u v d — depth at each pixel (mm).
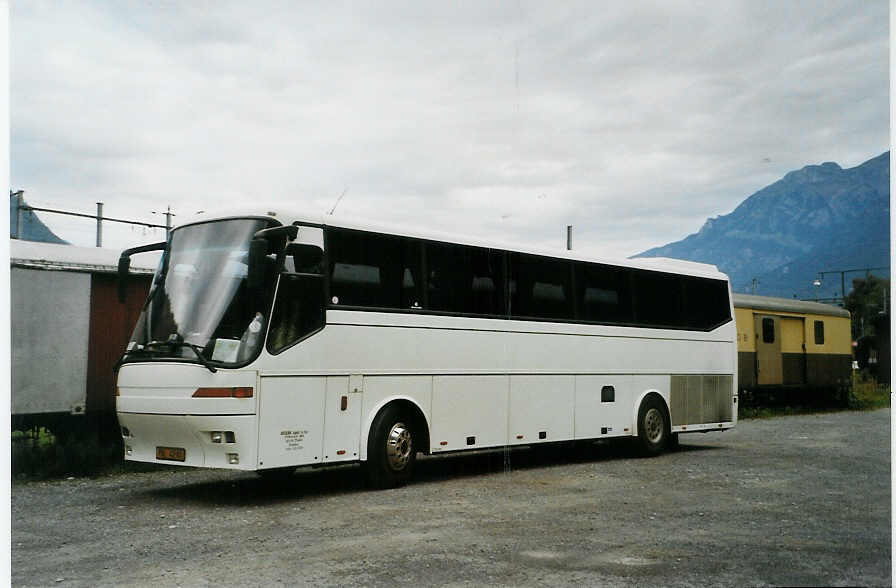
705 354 16219
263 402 9453
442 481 11641
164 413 9406
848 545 7273
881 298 55562
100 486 11320
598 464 13781
